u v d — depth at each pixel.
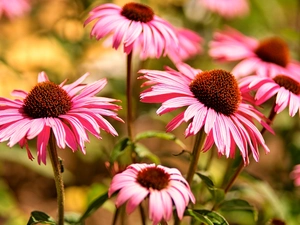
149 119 1.09
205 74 0.56
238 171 0.59
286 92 0.59
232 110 0.55
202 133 0.55
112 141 0.87
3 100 0.54
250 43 0.76
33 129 0.51
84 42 0.88
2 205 0.83
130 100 0.62
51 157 0.54
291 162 0.83
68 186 0.94
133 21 0.62
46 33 0.91
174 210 0.57
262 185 0.66
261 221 0.74
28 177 1.01
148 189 0.49
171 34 0.63
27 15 0.96
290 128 0.88
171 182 0.50
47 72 0.90
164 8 1.03
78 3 0.87
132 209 0.48
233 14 0.93
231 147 0.55
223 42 0.75
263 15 1.15
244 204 0.60
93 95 0.56
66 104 0.54
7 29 1.02
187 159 0.68
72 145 0.51
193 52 0.73
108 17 0.62
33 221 0.55
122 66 0.91
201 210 0.55
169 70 0.60
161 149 1.04
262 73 0.70
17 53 0.95
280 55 0.72
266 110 0.90
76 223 0.59
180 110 0.86
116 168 0.61
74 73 0.89
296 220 0.75
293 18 1.26
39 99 0.53
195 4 1.01
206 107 0.55
